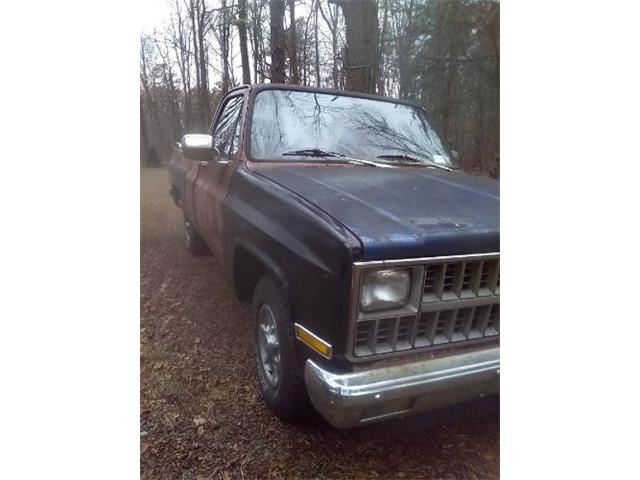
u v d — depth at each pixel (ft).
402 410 5.43
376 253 5.05
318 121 9.23
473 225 5.72
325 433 6.60
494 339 5.90
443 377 5.38
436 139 10.37
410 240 5.22
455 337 5.70
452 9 16.34
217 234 8.95
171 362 7.87
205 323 8.82
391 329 5.34
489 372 5.61
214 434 6.49
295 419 6.66
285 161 8.45
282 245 6.11
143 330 8.61
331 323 5.23
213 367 7.82
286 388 6.24
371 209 5.97
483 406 7.12
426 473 6.02
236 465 6.03
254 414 6.90
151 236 11.30
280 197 6.56
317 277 5.39
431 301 5.40
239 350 8.28
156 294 9.62
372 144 9.36
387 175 8.02
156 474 5.82
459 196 6.99
